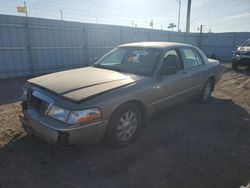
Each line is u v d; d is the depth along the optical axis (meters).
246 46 12.73
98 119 2.94
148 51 4.29
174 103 4.46
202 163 3.08
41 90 3.17
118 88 3.23
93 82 3.30
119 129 3.33
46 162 3.04
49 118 2.91
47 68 11.30
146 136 3.87
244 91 7.28
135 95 3.38
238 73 11.33
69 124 2.74
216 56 22.58
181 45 4.86
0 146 3.41
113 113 3.17
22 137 3.71
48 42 11.11
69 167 2.95
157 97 3.88
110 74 3.76
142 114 3.76
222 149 3.47
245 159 3.21
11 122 4.41
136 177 2.77
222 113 5.12
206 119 4.73
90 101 2.87
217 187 2.60
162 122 4.50
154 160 3.14
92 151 3.34
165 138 3.81
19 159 3.09
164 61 4.12
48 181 2.68
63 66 11.94
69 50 12.02
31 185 2.60
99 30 13.14
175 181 2.70
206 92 5.80
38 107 3.12
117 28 14.10
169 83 4.11
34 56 10.70
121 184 2.64
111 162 3.08
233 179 2.75
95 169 2.92
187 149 3.45
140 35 15.91
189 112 5.13
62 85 3.17
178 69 4.50
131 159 3.16
